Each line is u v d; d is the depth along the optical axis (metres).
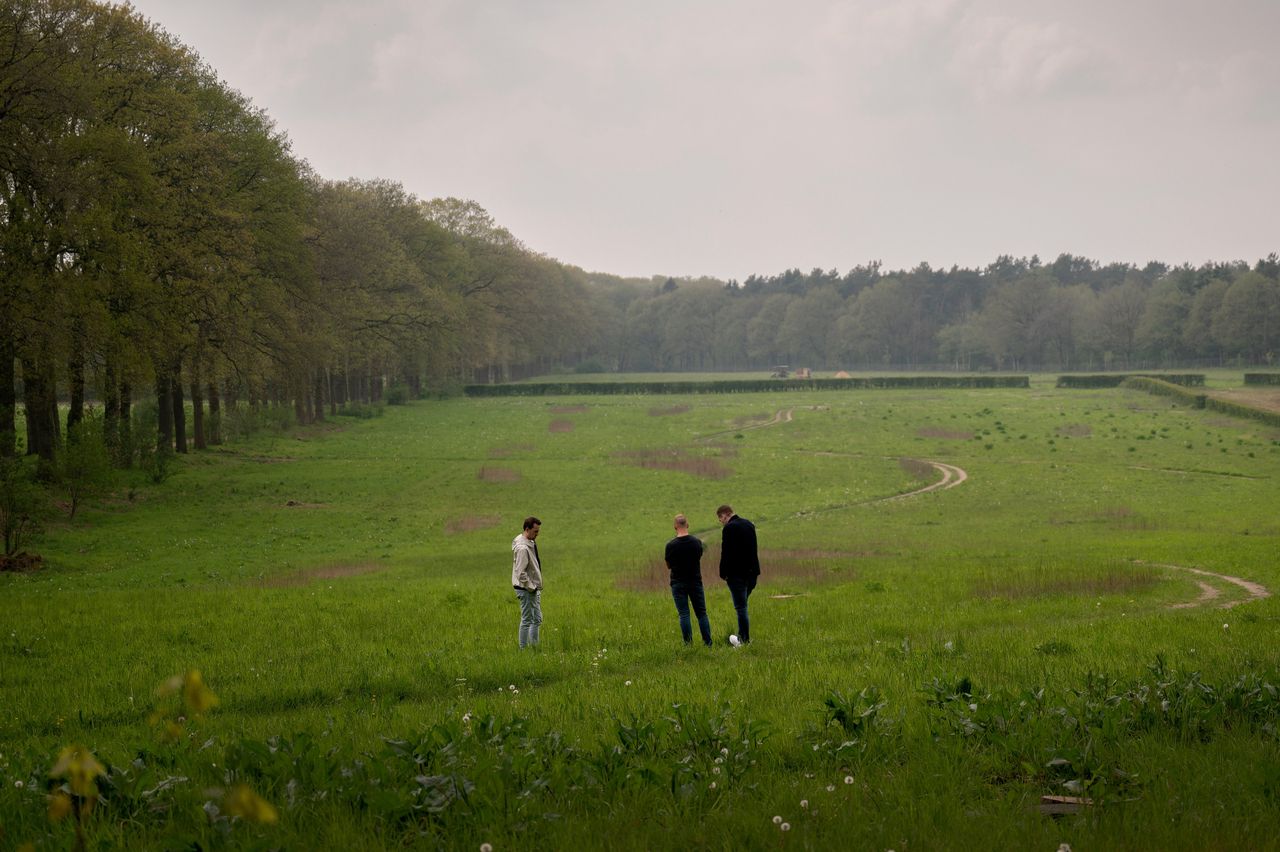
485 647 15.27
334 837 5.45
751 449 72.88
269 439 73.31
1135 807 5.87
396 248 92.12
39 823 5.91
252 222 53.38
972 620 17.28
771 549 35.12
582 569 30.22
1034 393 113.06
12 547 33.97
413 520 45.84
